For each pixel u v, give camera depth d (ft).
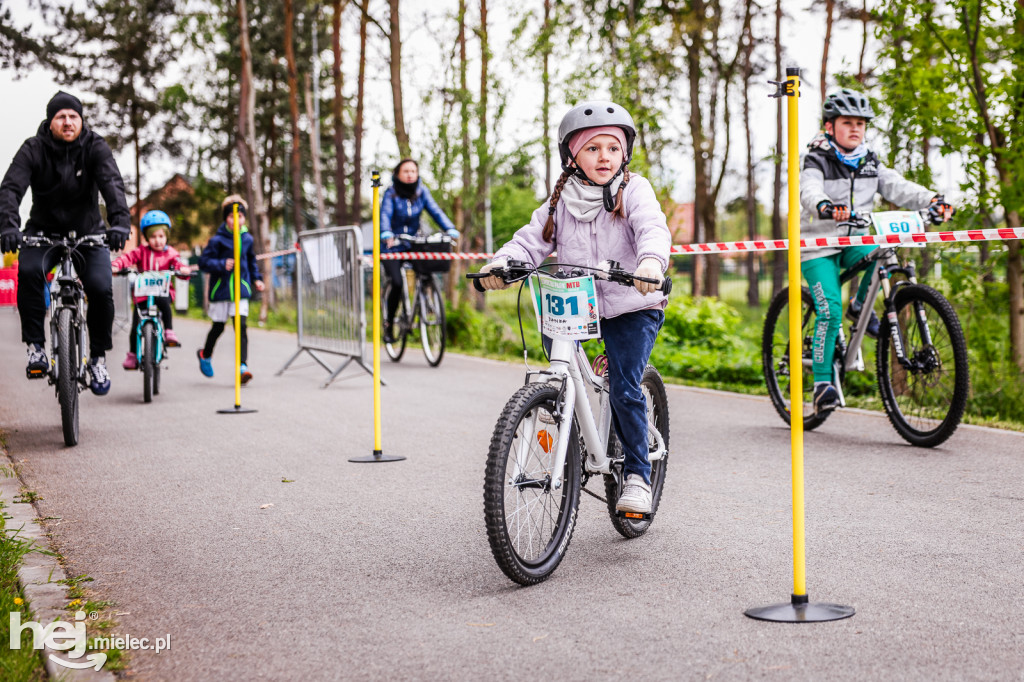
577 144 13.29
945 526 14.65
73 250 22.39
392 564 13.47
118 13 134.31
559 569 13.07
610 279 12.31
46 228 22.84
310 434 23.95
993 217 26.63
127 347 51.60
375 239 21.04
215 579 12.91
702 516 15.65
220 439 23.35
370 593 12.25
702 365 34.76
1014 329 25.93
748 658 9.80
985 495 16.51
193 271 32.63
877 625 10.62
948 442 21.30
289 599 12.08
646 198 13.09
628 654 10.02
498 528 11.80
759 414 26.22
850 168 21.58
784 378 24.18
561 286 12.53
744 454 20.58
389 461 20.62
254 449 22.07
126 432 24.41
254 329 68.54
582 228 13.43
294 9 116.16
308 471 19.67
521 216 184.85
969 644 10.01
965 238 19.74
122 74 138.21
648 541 14.33
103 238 22.48
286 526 15.53
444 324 38.11
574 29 52.65
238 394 27.91
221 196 156.25
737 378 33.94
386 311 40.19
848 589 11.88
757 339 38.93
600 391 13.62
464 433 23.85
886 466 18.98
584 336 12.53
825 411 22.63
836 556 13.28
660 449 14.82
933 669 9.39
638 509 13.25
